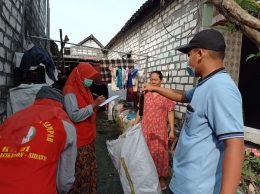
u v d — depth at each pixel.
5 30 2.83
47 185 1.19
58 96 1.65
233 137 1.04
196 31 4.19
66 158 1.43
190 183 1.24
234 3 1.13
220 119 1.08
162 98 2.97
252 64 5.41
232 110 1.07
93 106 2.40
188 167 1.27
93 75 2.37
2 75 2.81
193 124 1.26
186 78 4.58
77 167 2.27
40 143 1.22
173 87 5.16
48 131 1.28
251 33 1.19
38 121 1.31
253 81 5.70
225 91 1.11
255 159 2.54
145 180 2.11
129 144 2.21
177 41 5.03
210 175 1.21
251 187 2.52
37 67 3.28
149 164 2.17
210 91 1.18
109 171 3.72
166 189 3.10
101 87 11.19
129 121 6.00
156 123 2.93
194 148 1.24
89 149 2.38
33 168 1.16
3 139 1.24
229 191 0.98
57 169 1.43
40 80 3.37
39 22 6.23
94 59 9.18
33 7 5.09
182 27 4.80
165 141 2.98
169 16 5.48
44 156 1.21
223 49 1.27
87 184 2.37
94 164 2.47
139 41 7.93
